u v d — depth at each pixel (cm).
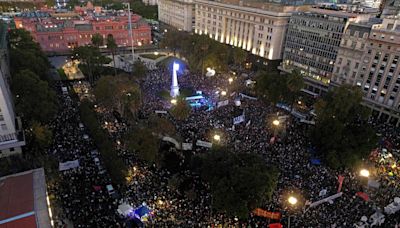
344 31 10644
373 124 9500
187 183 6219
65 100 9806
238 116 8606
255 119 8912
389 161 7162
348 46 10600
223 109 9469
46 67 11062
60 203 5444
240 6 14600
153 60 14962
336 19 10906
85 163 6512
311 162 6888
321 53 11681
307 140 7906
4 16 19950
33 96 7444
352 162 6538
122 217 5122
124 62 14650
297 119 9331
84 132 7775
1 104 6425
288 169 6588
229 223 5191
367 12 12588
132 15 18525
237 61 13012
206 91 11125
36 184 5247
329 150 6919
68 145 7144
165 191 5856
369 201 5847
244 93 11106
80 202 5475
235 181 5134
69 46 16375
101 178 6097
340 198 5869
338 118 8144
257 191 5025
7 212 4600
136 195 5681
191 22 18938
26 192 5031
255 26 13962
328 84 11588
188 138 7675
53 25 15925
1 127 6588
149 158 6212
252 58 14575
